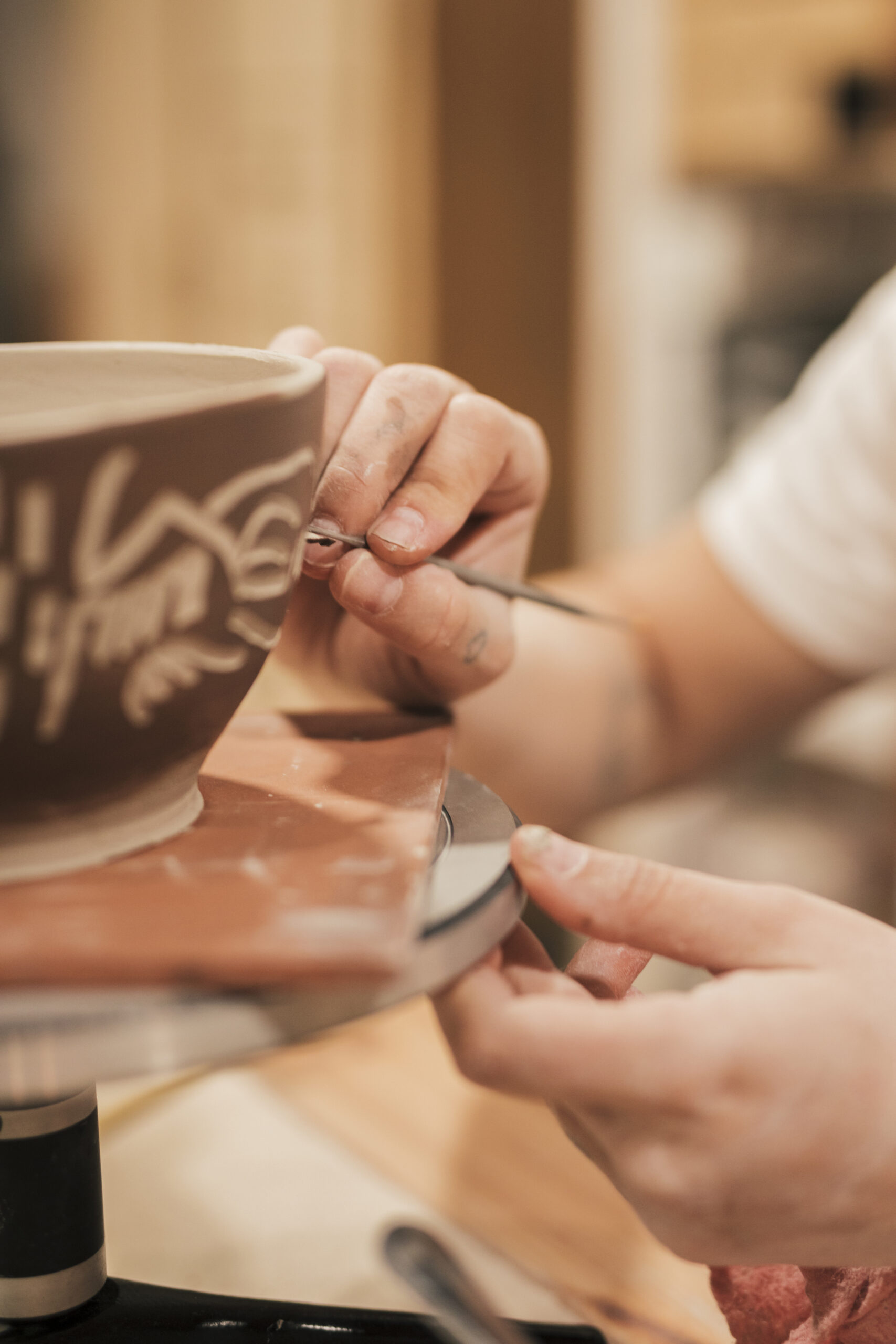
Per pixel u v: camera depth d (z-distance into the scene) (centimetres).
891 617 79
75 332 149
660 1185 25
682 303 147
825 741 152
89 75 138
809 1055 25
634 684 76
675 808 155
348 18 116
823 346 144
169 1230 43
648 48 128
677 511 154
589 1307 39
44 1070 19
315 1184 46
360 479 34
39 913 21
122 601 21
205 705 24
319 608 46
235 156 129
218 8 125
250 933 20
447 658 38
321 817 27
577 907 26
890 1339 30
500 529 43
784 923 27
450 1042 24
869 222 149
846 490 78
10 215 145
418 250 121
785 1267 32
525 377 133
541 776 73
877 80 116
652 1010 24
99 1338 27
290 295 128
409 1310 38
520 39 120
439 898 24
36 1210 27
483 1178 47
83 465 20
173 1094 52
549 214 127
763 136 117
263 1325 28
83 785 23
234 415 22
